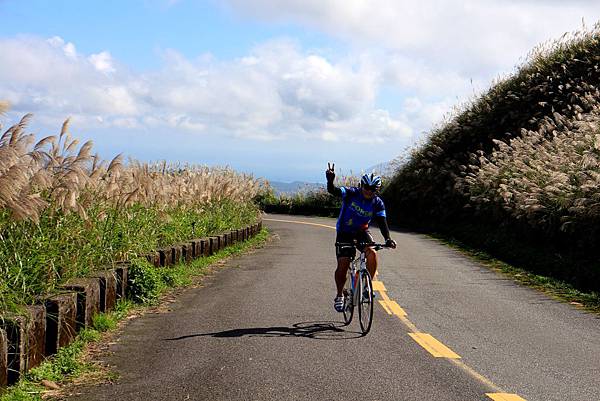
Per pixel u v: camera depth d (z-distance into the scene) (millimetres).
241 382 5637
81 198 8609
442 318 8719
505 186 18516
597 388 5699
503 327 8234
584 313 9500
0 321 5430
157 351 6699
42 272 6965
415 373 6012
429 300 10133
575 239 14656
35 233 7051
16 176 5797
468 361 6488
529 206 15992
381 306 9500
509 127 28672
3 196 5812
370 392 5426
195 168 18969
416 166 30672
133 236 10289
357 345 7062
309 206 39531
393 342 7242
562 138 20609
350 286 8422
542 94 28719
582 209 13633
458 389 5555
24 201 6039
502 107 29734
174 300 9758
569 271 12969
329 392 5402
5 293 5879
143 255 10562
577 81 27609
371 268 7895
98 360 6355
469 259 16312
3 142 6566
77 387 5512
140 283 9430
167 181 14930
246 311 8906
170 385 5547
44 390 5406
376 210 8141
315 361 6367
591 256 13461
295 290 10742
